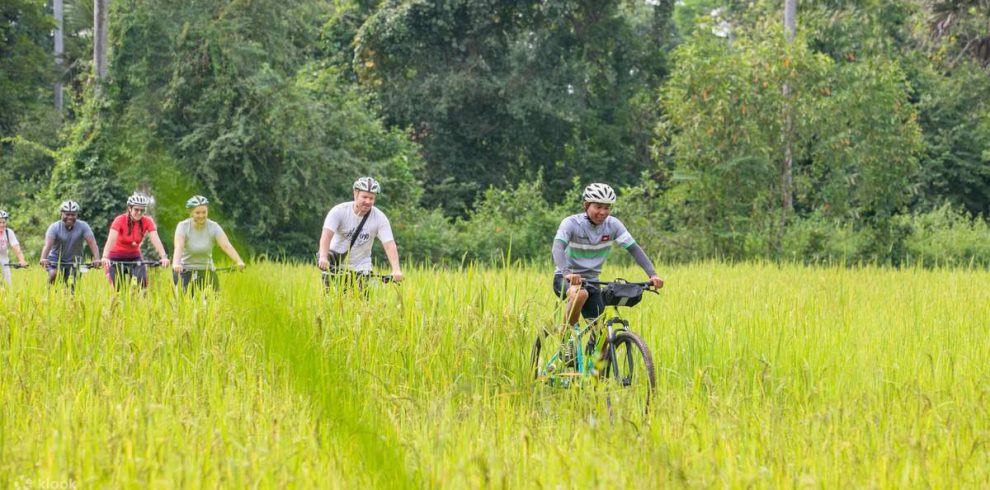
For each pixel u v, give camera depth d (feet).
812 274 99.35
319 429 28.94
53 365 39.40
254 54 154.10
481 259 166.61
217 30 149.28
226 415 30.45
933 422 33.91
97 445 27.35
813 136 160.04
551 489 25.91
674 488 26.07
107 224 150.41
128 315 45.88
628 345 41.29
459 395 37.81
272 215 155.74
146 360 39.01
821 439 31.76
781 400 39.55
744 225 154.10
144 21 149.28
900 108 160.56
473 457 26.03
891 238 156.25
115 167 151.02
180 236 58.13
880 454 29.17
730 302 65.62
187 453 26.43
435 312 45.68
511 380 40.88
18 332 41.83
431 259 165.89
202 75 151.94
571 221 45.78
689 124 152.76
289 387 32.91
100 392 33.88
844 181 155.94
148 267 61.52
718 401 35.60
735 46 160.66
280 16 160.76
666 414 34.24
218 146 149.28
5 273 75.15
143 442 27.43
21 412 31.94
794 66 153.69
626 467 27.61
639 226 156.35
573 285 43.45
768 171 152.87
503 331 43.93
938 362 45.68
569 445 30.35
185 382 37.09
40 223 154.10
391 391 39.96
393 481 25.98
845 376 44.93
